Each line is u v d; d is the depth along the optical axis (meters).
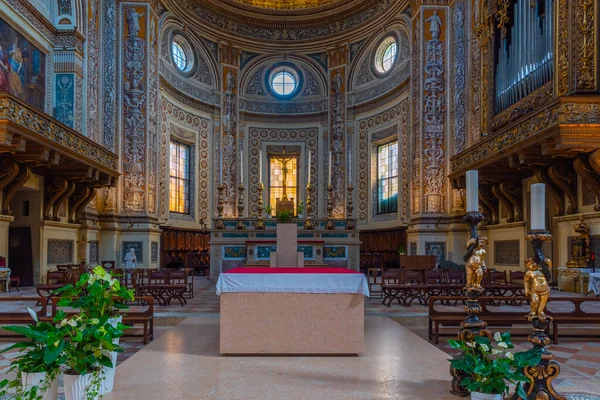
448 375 5.21
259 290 6.17
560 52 11.41
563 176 13.13
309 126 26.53
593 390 4.88
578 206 13.26
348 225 16.66
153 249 19.39
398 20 22.34
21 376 3.99
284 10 25.38
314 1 25.77
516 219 15.91
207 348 6.56
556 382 5.19
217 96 25.33
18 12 14.16
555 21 11.55
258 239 16.38
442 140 19.08
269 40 26.19
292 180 26.56
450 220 18.58
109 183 17.02
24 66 14.64
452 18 19.12
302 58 26.64
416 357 6.01
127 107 19.17
